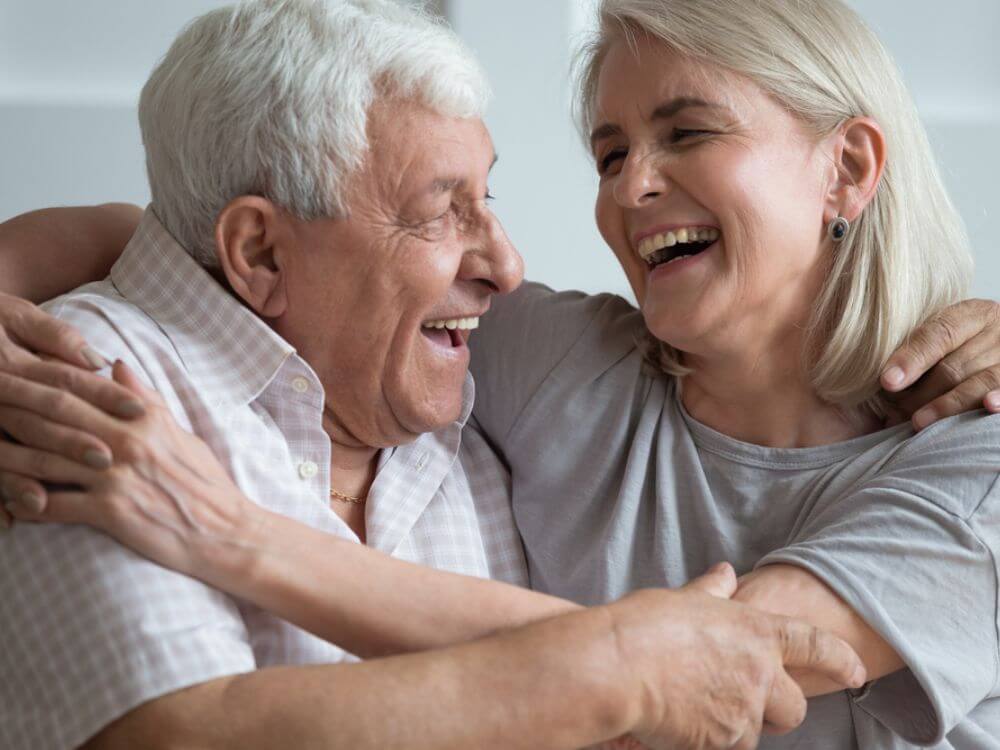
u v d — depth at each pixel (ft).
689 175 5.16
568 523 5.61
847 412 5.45
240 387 5.00
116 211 5.89
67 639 4.11
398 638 4.31
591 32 5.78
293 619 4.27
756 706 4.37
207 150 4.97
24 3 10.95
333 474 5.45
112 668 4.03
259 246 5.06
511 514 5.82
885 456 5.21
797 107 5.20
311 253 4.99
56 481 4.21
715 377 5.47
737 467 5.43
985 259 11.71
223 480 4.31
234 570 4.18
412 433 5.37
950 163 11.75
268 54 4.89
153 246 5.20
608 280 11.64
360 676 4.01
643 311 5.43
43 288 5.44
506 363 5.96
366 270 4.97
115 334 4.89
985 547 4.80
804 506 5.27
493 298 6.19
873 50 5.43
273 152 4.88
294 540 4.29
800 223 5.20
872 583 4.75
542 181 11.39
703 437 5.52
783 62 5.16
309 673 4.03
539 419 5.77
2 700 4.28
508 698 4.02
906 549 4.79
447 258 5.06
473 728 3.99
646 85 5.23
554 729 4.05
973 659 4.81
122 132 10.65
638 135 5.30
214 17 5.11
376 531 5.34
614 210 5.53
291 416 5.12
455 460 5.69
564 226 11.49
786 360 5.38
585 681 4.09
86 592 4.11
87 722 4.02
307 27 4.93
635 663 4.17
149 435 4.18
